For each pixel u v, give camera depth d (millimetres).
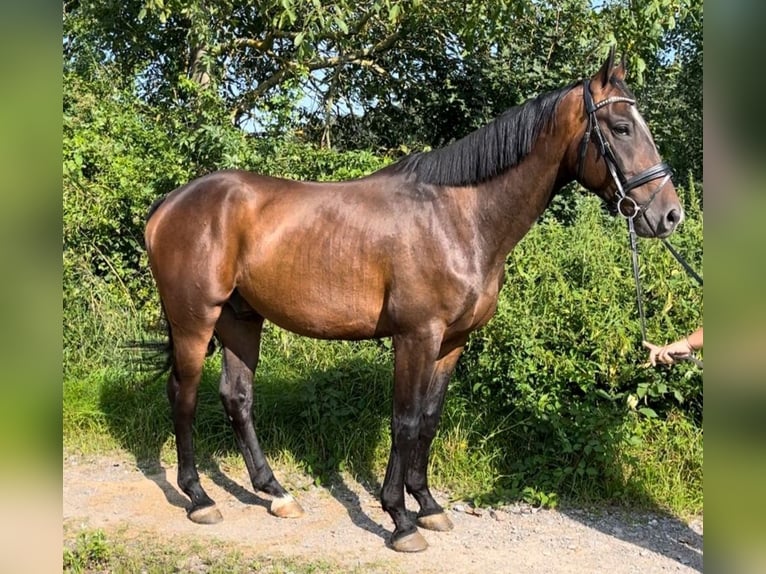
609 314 4191
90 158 5629
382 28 8102
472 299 2875
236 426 3527
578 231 5625
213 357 5039
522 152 2816
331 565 2893
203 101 6035
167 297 3270
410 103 8867
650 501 3578
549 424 3850
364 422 4148
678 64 8664
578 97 2770
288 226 3074
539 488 3682
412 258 2857
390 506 3045
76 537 3051
